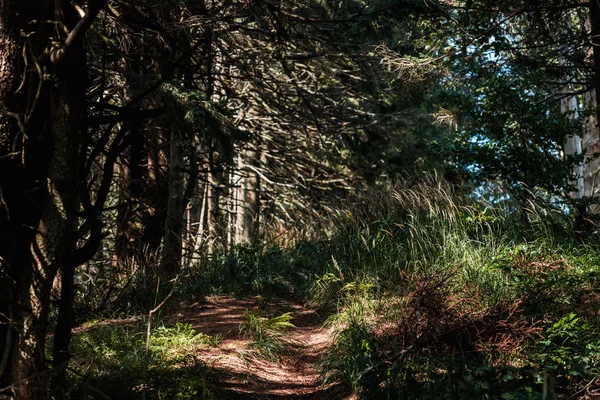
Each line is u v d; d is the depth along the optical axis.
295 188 18.33
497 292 6.67
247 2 8.81
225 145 8.69
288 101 14.86
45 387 3.49
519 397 4.36
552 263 6.97
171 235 11.53
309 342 7.36
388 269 8.27
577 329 5.50
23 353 3.35
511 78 10.62
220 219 17.08
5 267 3.54
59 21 3.54
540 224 8.58
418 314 5.82
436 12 9.88
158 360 5.89
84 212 3.93
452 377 4.99
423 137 17.53
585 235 8.45
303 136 17.62
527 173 9.52
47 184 3.48
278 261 9.92
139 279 9.23
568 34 10.13
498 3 9.07
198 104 8.32
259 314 7.55
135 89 8.30
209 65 8.62
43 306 3.41
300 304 8.78
